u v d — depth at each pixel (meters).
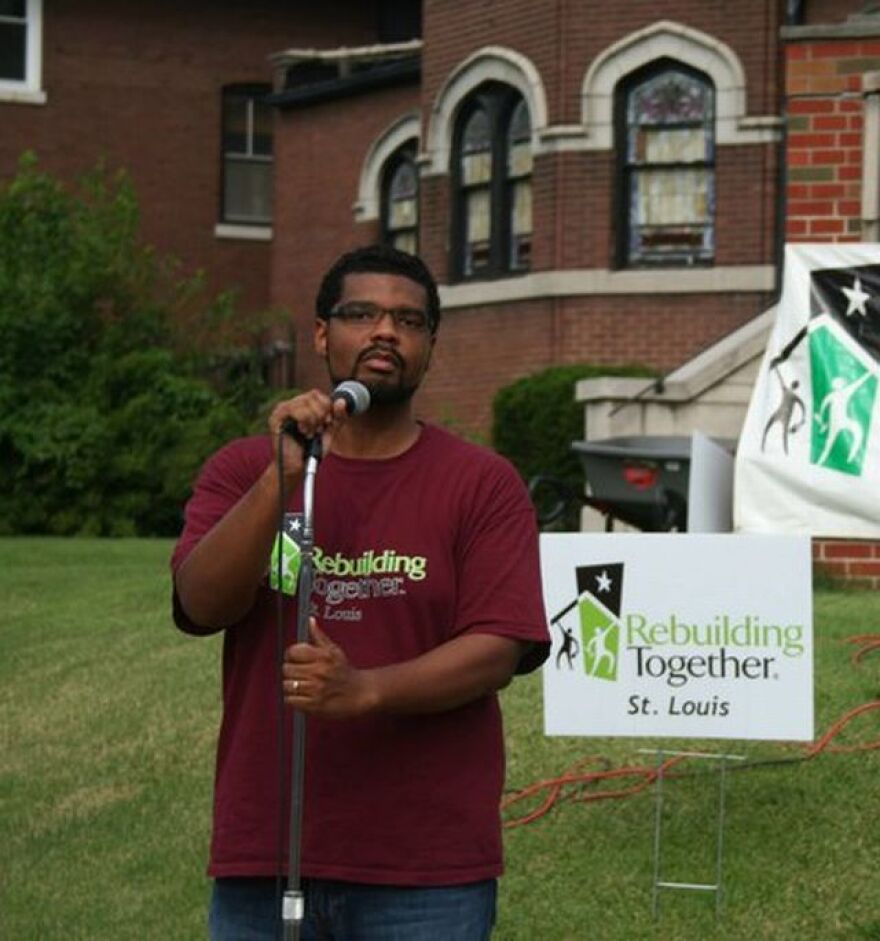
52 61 39.47
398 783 6.13
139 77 40.03
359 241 35.72
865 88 17.28
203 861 10.85
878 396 13.44
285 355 36.53
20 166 32.69
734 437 21.28
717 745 11.41
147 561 21.83
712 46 29.05
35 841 11.48
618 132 29.77
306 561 5.99
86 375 30.02
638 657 9.50
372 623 6.22
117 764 12.62
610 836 10.36
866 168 17.31
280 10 40.84
